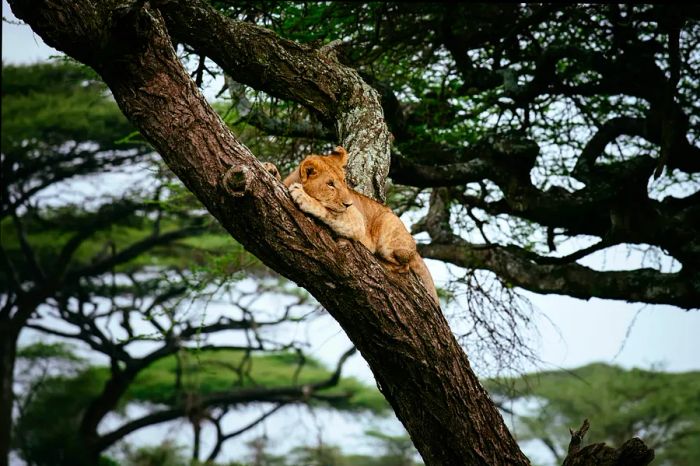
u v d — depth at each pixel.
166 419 39.91
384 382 7.01
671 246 11.39
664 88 12.27
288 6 12.23
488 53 14.36
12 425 41.94
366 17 13.73
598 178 11.97
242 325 33.88
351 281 6.31
